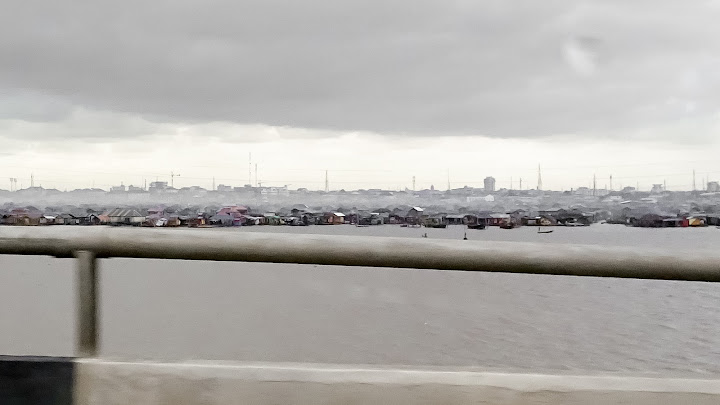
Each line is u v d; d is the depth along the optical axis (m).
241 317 31.86
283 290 39.62
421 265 1.68
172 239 1.71
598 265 1.67
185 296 33.53
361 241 1.68
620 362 25.05
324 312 35.06
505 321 32.53
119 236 1.73
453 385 1.76
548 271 1.68
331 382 1.77
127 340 20.91
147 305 28.75
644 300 33.72
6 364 1.80
